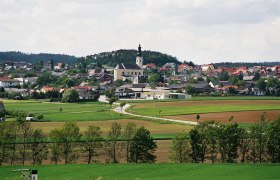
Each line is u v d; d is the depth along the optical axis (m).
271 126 146.00
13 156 149.25
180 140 146.88
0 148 149.62
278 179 112.88
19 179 95.44
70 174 123.69
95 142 151.88
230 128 145.75
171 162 144.12
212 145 147.25
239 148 161.25
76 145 150.75
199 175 119.56
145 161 148.00
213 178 115.12
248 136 147.00
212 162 144.00
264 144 146.00
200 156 146.25
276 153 145.00
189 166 131.88
